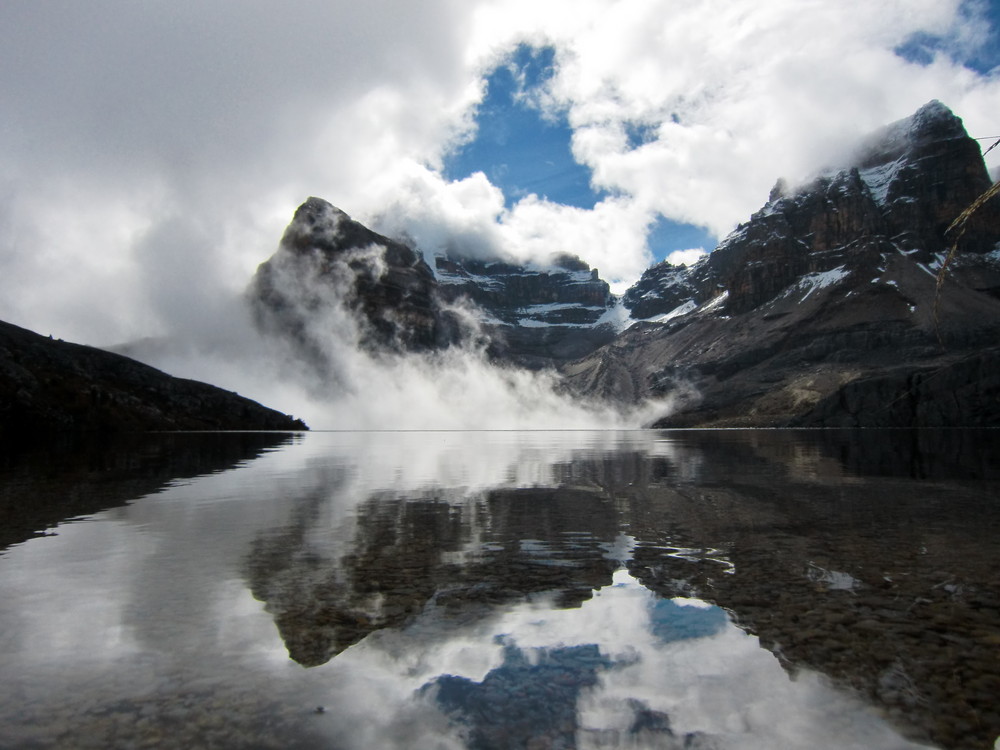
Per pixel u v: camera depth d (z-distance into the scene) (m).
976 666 6.62
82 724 5.42
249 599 9.28
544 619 8.42
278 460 41.69
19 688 6.17
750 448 57.41
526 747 5.09
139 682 6.34
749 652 7.16
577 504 19.84
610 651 7.25
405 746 5.09
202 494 22.28
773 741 5.17
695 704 5.84
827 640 7.47
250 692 6.13
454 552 12.59
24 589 9.74
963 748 5.00
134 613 8.57
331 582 10.27
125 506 19.09
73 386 108.38
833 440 74.31
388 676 6.56
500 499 21.20
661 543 13.42
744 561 11.63
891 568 10.95
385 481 27.41
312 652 7.22
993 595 9.23
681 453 50.62
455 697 6.04
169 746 5.04
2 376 94.31
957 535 13.98
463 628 8.06
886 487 23.80
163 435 93.69
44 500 20.36
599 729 5.40
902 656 6.94
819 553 12.23
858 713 5.64
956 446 55.22
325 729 5.39
